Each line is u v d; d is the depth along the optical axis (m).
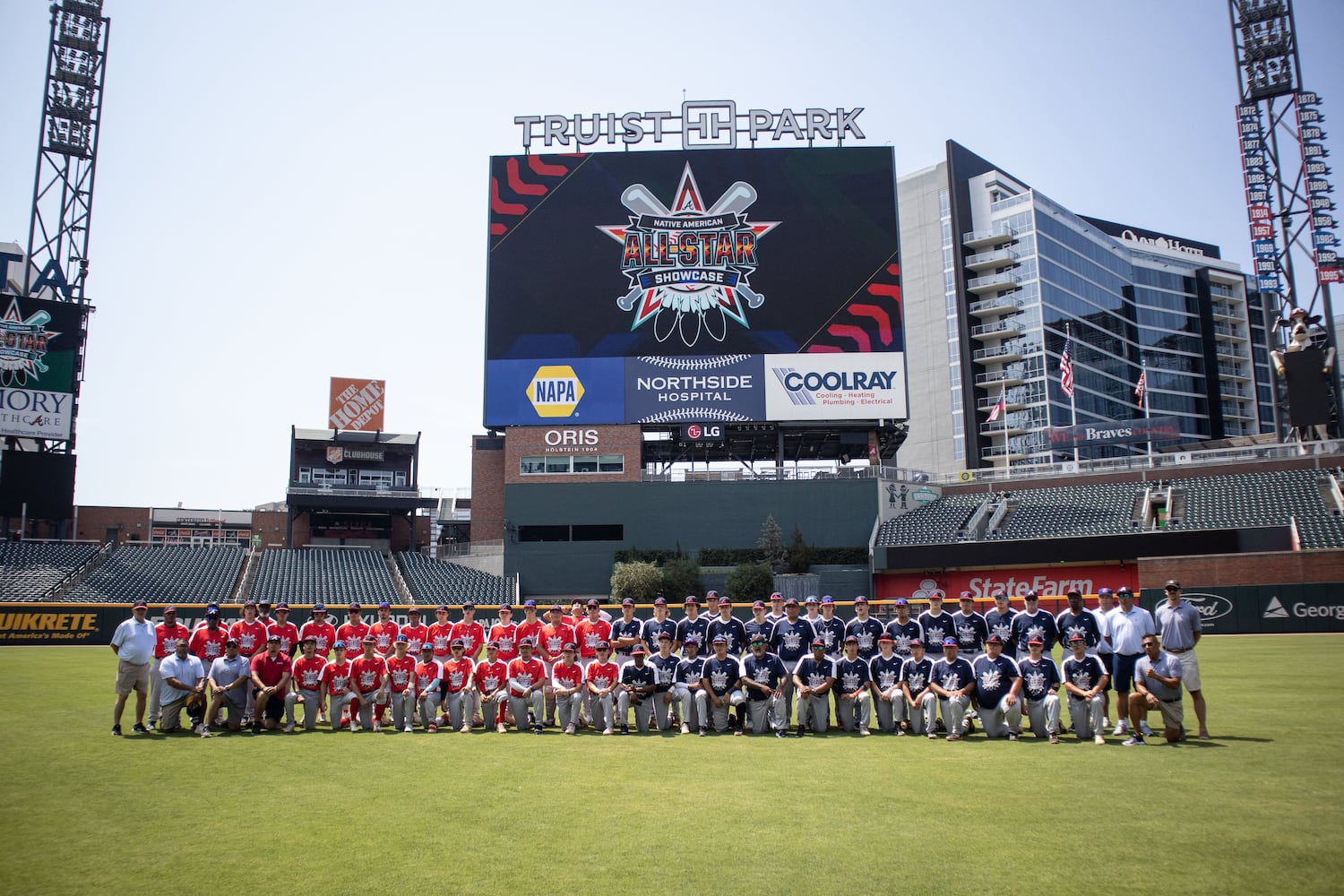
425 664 16.16
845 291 56.31
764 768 11.90
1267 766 11.24
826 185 57.09
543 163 57.47
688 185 57.16
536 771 11.80
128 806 9.90
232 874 7.54
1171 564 40.94
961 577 54.00
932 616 16.56
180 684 15.25
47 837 8.66
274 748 13.87
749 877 7.34
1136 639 13.80
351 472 62.59
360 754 13.34
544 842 8.39
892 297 56.22
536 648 17.12
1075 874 7.29
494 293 56.66
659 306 56.38
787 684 15.54
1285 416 55.34
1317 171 55.47
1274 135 56.41
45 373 53.19
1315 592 37.12
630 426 56.75
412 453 63.56
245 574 54.25
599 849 8.18
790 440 61.44
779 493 57.53
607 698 15.55
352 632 17.84
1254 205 56.31
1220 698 17.47
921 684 14.66
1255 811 9.09
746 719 15.74
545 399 56.19
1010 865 7.54
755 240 56.69
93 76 57.19
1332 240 54.88
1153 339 107.25
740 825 8.91
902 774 11.30
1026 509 57.28
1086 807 9.37
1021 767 11.63
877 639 16.19
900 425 57.84
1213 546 47.69
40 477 52.31
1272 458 53.50
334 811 9.62
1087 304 94.94
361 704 16.05
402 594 53.81
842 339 56.00
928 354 92.56
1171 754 12.20
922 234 94.25
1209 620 38.50
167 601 49.59
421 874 7.49
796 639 16.08
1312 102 55.56
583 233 56.94
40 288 55.34
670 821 9.10
